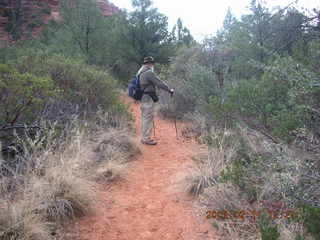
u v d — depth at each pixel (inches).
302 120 132.3
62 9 656.4
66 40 627.2
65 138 179.6
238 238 108.2
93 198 140.9
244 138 171.6
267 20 238.1
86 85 255.9
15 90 160.1
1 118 160.7
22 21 1037.8
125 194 155.3
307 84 125.5
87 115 238.2
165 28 703.7
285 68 144.3
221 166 162.9
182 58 439.2
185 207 140.6
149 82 246.1
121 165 182.5
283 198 114.6
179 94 364.5
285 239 96.0
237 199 128.3
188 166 186.7
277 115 157.5
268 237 88.3
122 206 141.8
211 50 384.5
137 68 689.0
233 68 298.7
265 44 255.1
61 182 132.9
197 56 398.6
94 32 645.9
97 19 641.0
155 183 171.0
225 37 397.4
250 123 171.8
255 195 128.6
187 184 158.4
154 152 230.4
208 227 121.9
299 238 88.7
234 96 181.8
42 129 160.7
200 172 160.1
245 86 182.5
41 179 128.5
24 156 143.9
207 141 201.9
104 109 264.8
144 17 687.1
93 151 196.5
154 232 120.6
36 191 121.6
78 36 637.9
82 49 640.4
